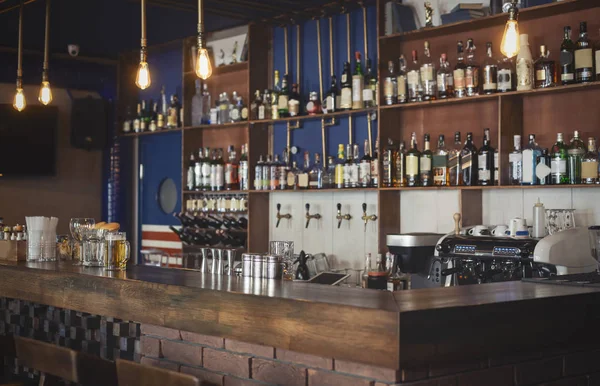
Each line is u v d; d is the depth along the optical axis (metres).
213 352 2.77
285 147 6.30
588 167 4.30
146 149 7.76
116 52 7.62
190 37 6.88
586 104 4.56
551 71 4.55
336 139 5.90
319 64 6.04
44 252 4.09
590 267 3.93
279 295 2.40
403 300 2.29
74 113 7.64
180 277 3.08
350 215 5.77
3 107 7.48
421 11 5.41
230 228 6.50
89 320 3.39
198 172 6.71
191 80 6.96
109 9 6.04
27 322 3.95
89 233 3.75
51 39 7.08
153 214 7.68
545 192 4.69
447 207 5.16
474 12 4.88
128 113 7.69
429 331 2.10
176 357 2.93
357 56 5.56
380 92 5.27
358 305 2.16
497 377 2.41
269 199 6.41
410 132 5.41
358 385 2.27
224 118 6.57
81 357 2.79
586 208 4.52
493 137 4.98
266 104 6.23
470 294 2.48
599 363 2.75
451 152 4.98
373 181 5.39
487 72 4.73
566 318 2.50
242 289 2.58
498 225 4.53
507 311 2.31
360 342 2.12
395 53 5.40
